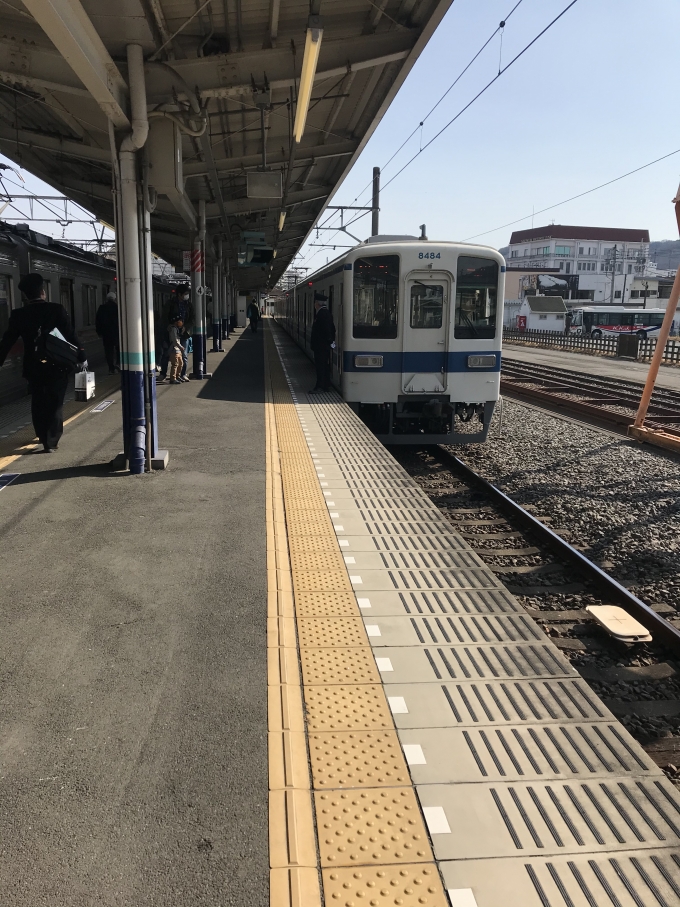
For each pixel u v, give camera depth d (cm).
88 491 619
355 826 235
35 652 345
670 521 757
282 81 738
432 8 720
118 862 217
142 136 618
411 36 766
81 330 1495
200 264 1440
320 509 587
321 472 705
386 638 368
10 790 248
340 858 222
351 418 998
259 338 3030
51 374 725
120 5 545
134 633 366
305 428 927
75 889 207
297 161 1301
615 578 609
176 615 387
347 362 1016
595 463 1027
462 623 387
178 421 962
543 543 688
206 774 258
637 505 813
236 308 4509
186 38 714
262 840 227
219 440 843
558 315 5769
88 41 495
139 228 656
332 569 461
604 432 1278
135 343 659
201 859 219
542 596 568
